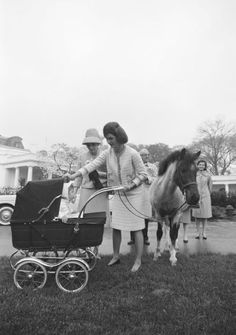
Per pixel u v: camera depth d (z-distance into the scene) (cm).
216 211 1464
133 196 459
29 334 268
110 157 469
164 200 495
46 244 382
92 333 271
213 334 272
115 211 468
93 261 456
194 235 855
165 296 352
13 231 378
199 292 366
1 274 429
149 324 287
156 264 491
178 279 411
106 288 384
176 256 551
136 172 462
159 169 507
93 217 409
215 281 404
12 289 364
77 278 390
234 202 1761
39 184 385
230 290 371
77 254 442
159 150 5219
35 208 376
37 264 375
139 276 424
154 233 903
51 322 287
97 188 487
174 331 274
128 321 292
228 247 677
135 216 457
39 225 377
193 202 438
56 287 380
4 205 1052
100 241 389
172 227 505
